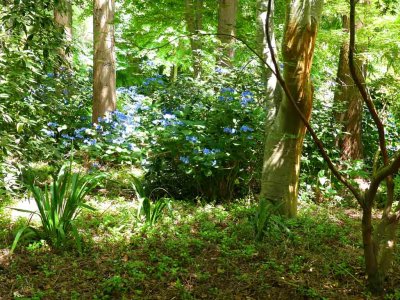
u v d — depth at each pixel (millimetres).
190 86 6363
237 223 4555
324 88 6750
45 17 4070
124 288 3256
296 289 3348
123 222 4410
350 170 6055
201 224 4574
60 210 3965
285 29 4109
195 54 7457
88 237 4008
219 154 4988
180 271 3537
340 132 6219
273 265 3654
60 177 4039
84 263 3605
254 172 5535
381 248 3312
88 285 3307
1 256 3635
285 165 4613
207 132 5398
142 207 4645
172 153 5301
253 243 4078
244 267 3682
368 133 7203
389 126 7188
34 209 4754
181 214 4832
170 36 9461
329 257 3875
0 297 3088
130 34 8188
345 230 4645
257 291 3320
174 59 10312
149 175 5543
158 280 3424
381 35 5352
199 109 5695
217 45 6887
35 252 3725
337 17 7074
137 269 3551
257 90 6121
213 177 5355
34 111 4289
